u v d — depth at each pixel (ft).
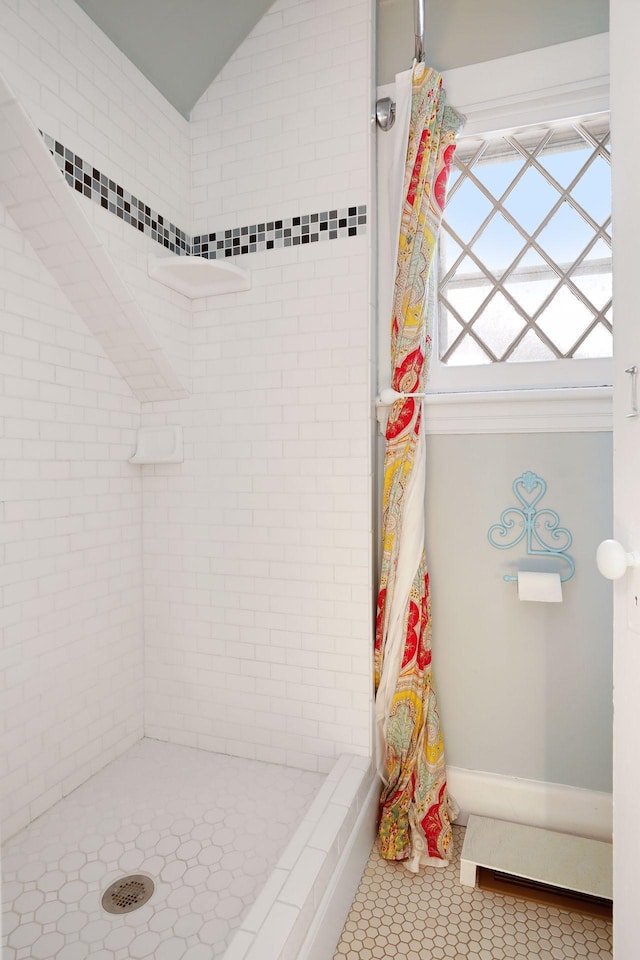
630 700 3.14
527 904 4.75
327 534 5.69
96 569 5.70
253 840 4.77
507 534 5.58
